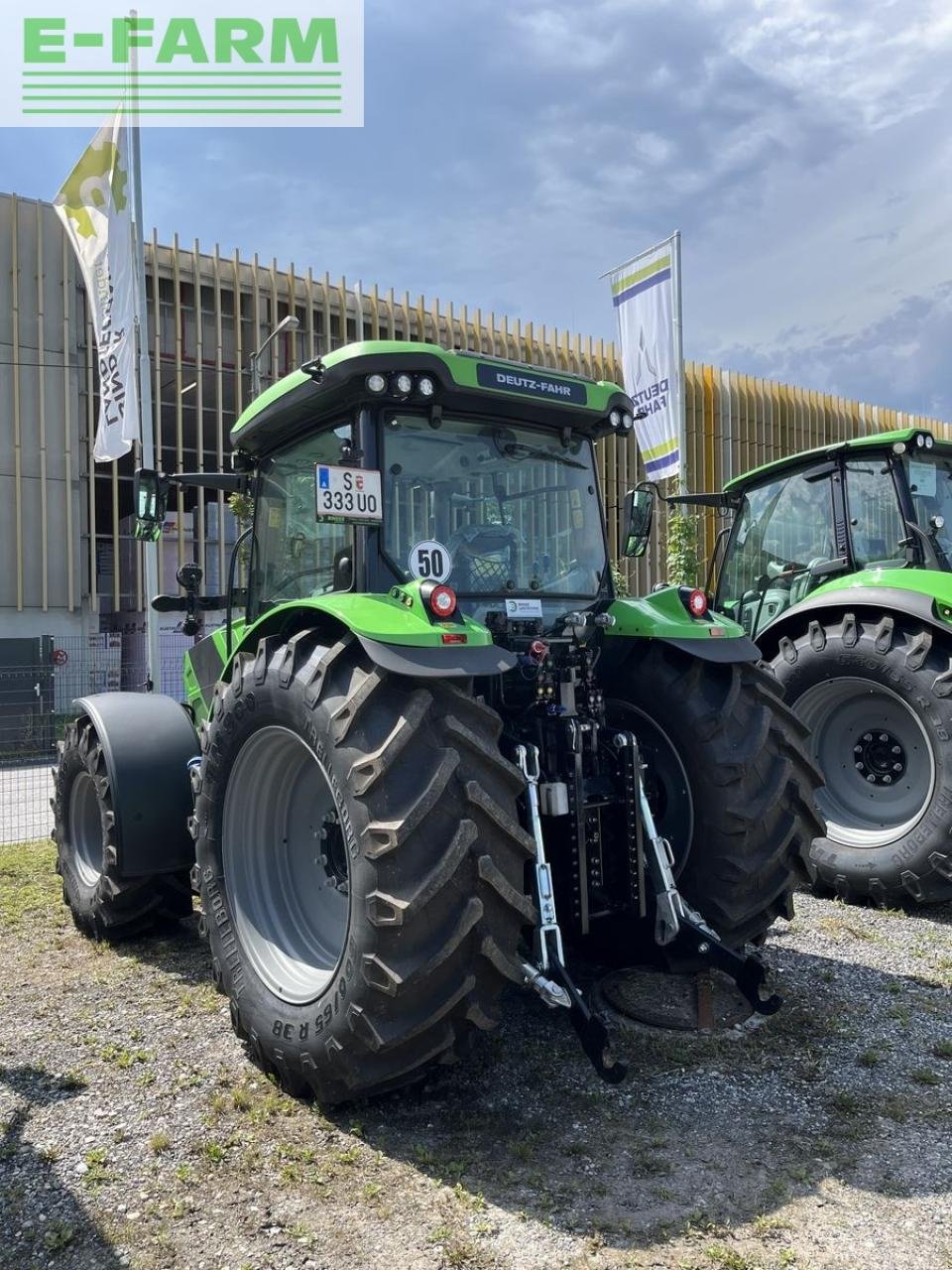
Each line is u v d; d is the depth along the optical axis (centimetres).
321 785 332
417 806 260
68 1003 377
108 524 1731
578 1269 214
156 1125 281
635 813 330
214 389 1752
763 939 386
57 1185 252
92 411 1681
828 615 551
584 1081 301
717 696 354
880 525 562
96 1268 220
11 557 1609
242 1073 314
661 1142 265
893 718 518
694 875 349
